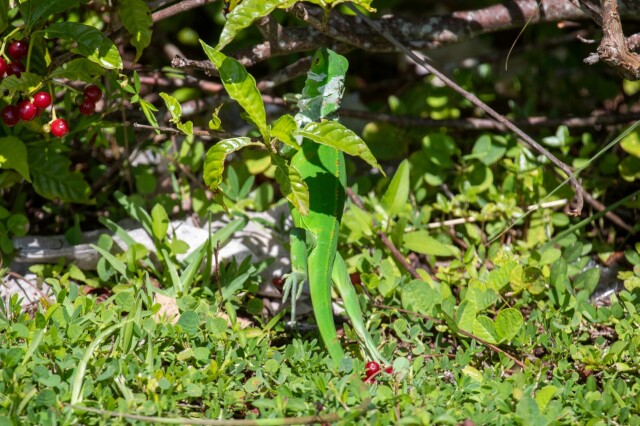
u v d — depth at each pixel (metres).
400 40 6.32
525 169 6.83
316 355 4.68
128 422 3.98
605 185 6.92
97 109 6.80
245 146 4.67
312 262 4.72
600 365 4.83
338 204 4.93
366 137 7.41
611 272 6.43
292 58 8.09
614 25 4.77
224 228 5.99
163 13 5.97
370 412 4.11
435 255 6.31
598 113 8.02
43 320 4.66
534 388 4.61
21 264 5.91
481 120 7.21
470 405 4.30
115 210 6.58
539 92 8.68
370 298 5.58
